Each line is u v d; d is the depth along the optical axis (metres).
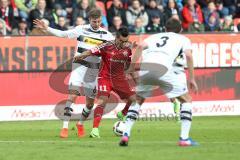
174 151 21.88
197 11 44.34
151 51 22.92
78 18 39.91
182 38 22.94
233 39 37.41
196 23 43.66
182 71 22.91
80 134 27.67
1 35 35.00
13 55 35.12
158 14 42.97
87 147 23.14
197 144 23.45
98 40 28.19
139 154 21.19
